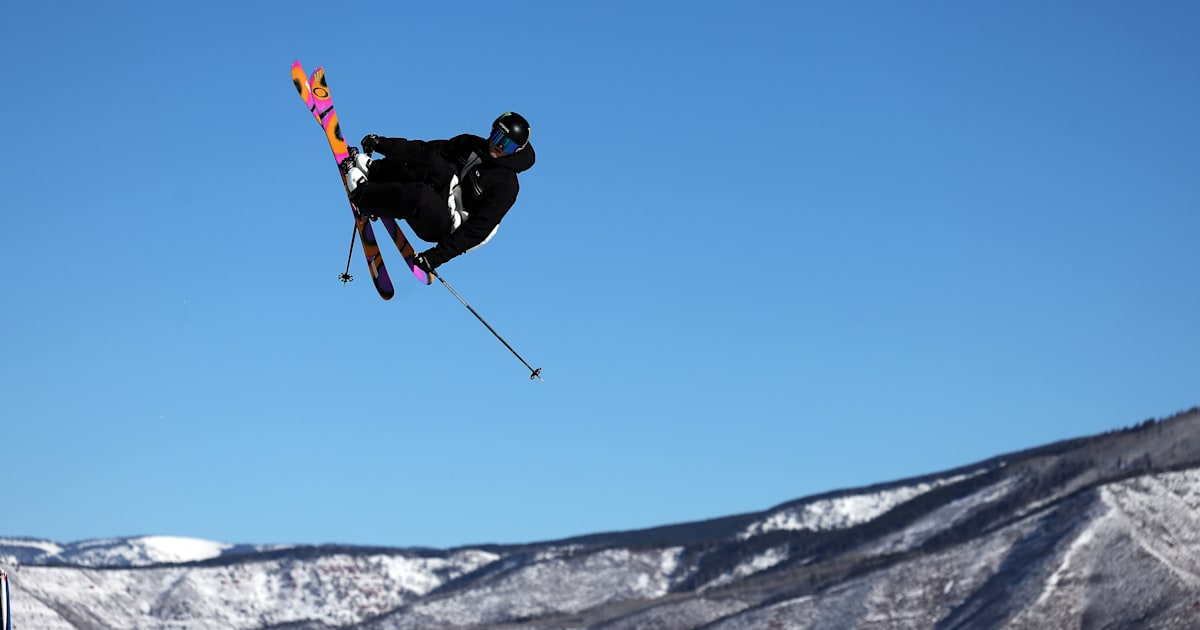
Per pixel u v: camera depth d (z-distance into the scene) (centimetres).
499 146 1820
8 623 2628
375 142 1841
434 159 1827
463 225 1839
